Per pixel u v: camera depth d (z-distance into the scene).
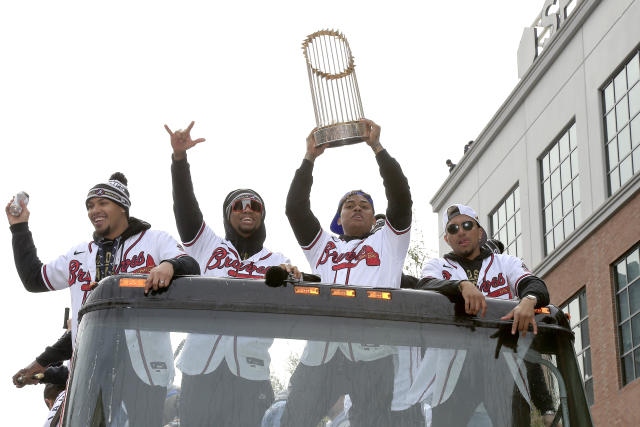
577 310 29.36
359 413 4.82
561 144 30.56
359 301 5.02
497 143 34.12
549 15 32.09
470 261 6.83
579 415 5.03
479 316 5.13
